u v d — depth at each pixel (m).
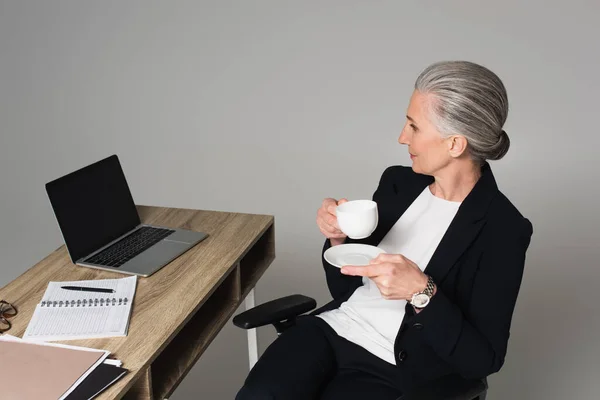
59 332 1.97
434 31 5.79
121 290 2.22
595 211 4.55
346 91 5.68
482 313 2.12
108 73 6.11
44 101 5.96
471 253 2.17
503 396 3.30
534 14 5.74
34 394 1.71
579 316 3.78
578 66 5.50
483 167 2.25
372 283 2.36
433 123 2.08
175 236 2.61
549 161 4.96
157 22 6.28
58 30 6.39
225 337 3.74
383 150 5.25
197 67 6.05
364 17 5.97
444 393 1.96
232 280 2.49
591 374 3.43
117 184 2.65
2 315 2.07
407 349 2.18
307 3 6.14
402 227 2.33
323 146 5.36
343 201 2.20
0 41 6.38
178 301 2.18
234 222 2.74
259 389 2.10
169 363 2.16
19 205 5.03
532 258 4.20
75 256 2.39
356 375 2.23
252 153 5.39
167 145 5.54
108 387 1.76
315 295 4.00
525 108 5.30
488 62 5.53
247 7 6.21
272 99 5.75
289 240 4.54
